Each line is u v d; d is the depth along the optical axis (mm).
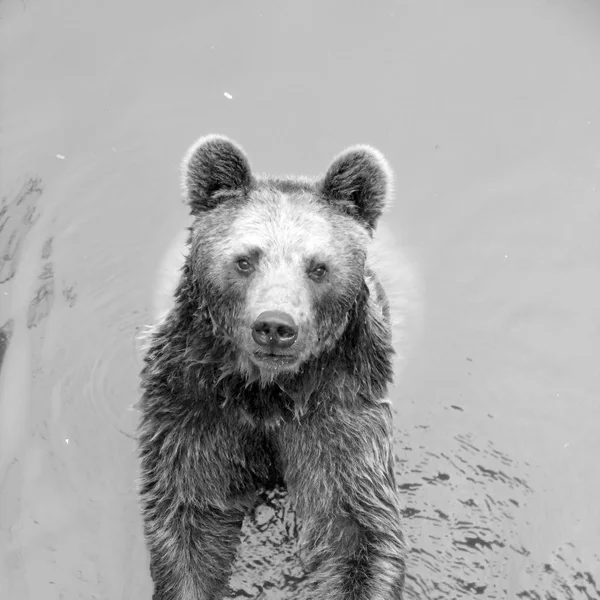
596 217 9984
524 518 7312
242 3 12109
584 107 11078
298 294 6207
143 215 9852
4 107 10727
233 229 6559
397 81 11312
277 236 6418
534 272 9500
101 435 7902
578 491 7578
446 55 11609
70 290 9117
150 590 6746
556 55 11648
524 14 12164
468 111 11016
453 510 7359
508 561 6980
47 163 10203
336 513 7008
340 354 6918
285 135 10711
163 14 11930
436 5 12211
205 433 7004
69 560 6930
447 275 9461
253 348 6238
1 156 10211
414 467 7727
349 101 11086
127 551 7012
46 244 9500
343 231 6727
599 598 6777
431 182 10344
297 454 7121
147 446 7070
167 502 6941
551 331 8969
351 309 6859
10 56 11273
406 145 10680
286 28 11844
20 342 8602
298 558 6969
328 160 10500
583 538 7199
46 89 10969
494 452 7871
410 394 8336
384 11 12102
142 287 9148
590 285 9375
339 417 7012
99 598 6684
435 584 6820
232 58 11438
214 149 6773
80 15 11852
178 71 11266
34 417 7996
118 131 10602
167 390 7023
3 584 6770
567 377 8570
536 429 8102
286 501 7410
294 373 6832
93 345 8648
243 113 10891
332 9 12109
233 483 7227
